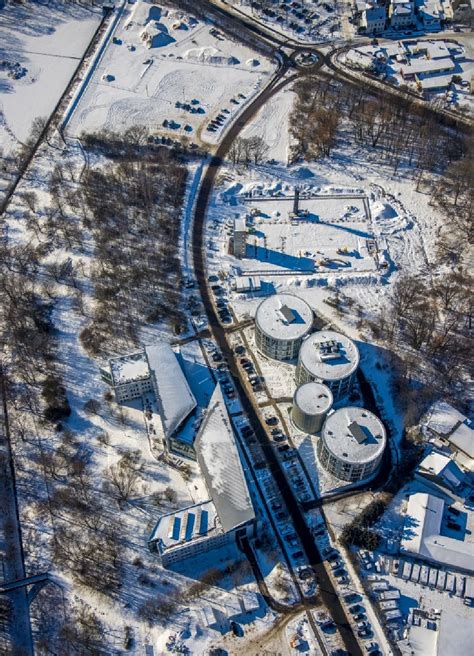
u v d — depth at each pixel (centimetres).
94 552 19200
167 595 18412
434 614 17850
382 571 18688
